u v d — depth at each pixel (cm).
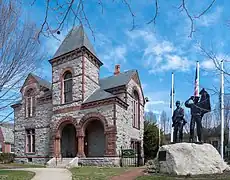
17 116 3606
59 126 2992
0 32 912
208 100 1853
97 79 3159
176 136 1939
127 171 1898
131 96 3152
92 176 1689
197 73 1667
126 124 2903
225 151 3631
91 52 3039
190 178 1444
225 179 1354
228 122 3309
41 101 3381
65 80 3095
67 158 2830
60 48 3161
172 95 3117
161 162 1723
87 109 2816
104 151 2798
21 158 3438
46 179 1636
